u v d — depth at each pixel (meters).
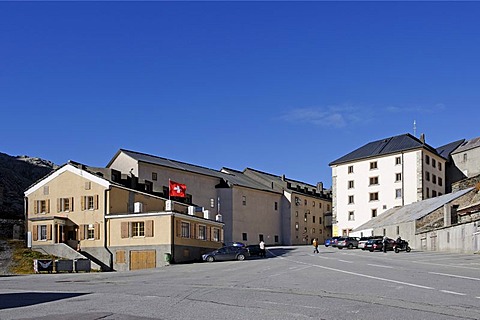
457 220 60.47
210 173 86.00
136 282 24.70
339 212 94.38
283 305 14.20
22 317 12.93
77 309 14.21
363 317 11.98
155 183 74.25
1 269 50.38
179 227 53.09
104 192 56.62
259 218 90.56
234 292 17.94
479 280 20.98
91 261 53.66
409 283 19.78
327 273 26.38
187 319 12.08
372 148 94.44
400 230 66.50
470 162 95.44
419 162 86.44
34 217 59.81
